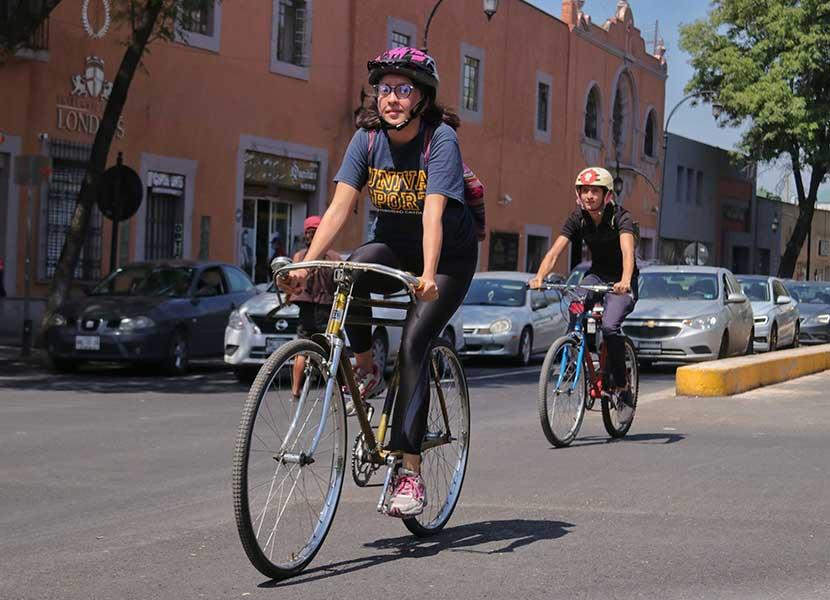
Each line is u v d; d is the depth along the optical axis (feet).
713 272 66.85
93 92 78.43
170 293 59.36
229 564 18.69
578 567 18.63
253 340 53.42
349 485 26.08
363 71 106.01
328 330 18.04
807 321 97.76
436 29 119.55
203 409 42.57
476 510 23.34
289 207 100.27
